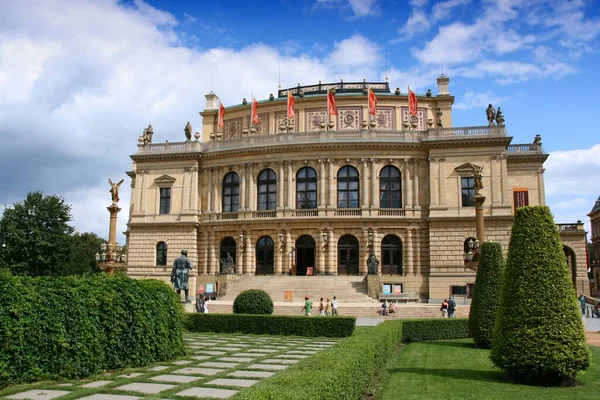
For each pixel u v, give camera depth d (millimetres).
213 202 72375
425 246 66188
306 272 67688
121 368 20250
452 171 66062
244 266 68938
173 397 15156
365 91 79188
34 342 17531
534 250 20469
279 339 31594
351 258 67188
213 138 75312
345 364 14188
